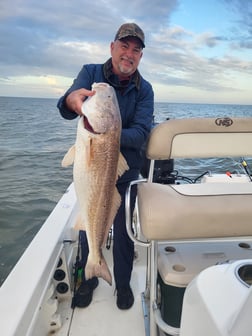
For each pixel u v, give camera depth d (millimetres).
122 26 1833
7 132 17422
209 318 763
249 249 1798
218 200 1426
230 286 829
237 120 1688
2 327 1186
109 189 1464
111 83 1886
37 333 1573
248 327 645
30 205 6348
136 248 2469
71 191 2740
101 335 1820
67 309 2008
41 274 1528
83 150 1384
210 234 1375
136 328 1877
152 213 1351
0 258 4395
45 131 17938
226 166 5734
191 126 1653
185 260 1660
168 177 2541
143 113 1927
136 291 2201
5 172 9000
